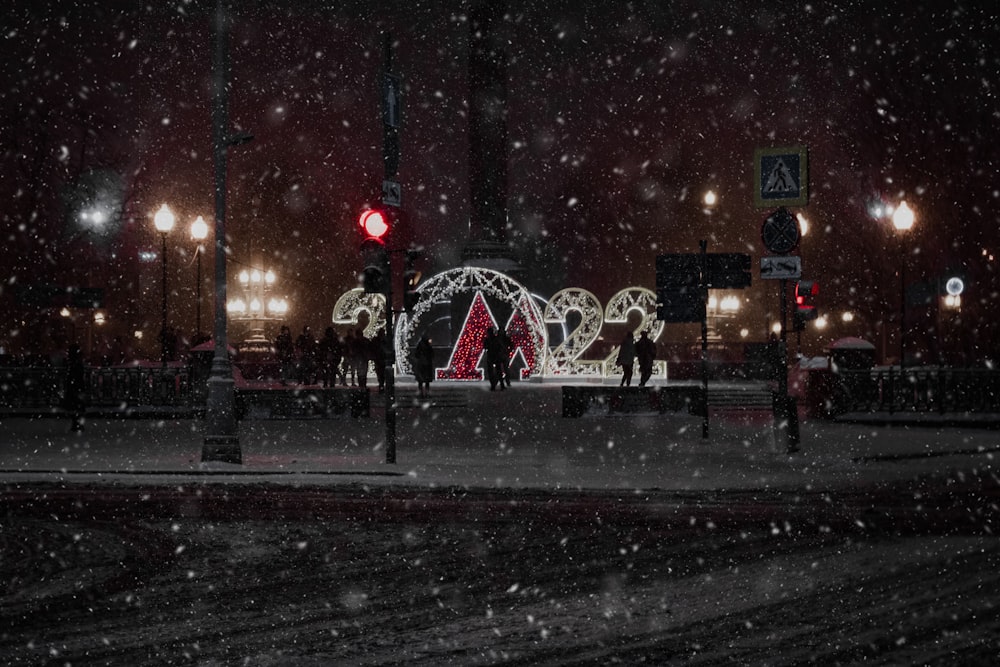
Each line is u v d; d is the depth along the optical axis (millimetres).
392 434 21516
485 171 55188
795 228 23000
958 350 47250
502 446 26031
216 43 21703
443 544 12578
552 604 9328
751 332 74438
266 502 16391
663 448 25281
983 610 8883
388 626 8578
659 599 9461
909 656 7492
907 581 10102
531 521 14352
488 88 55062
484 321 53281
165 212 38531
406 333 55000
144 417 36438
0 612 9133
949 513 14891
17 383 37562
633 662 7426
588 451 24625
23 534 13344
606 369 57656
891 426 33156
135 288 59375
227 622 8750
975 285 47500
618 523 14125
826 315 67375
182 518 14711
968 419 32781
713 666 7297
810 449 24781
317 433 30109
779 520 14289
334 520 14508
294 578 10625
